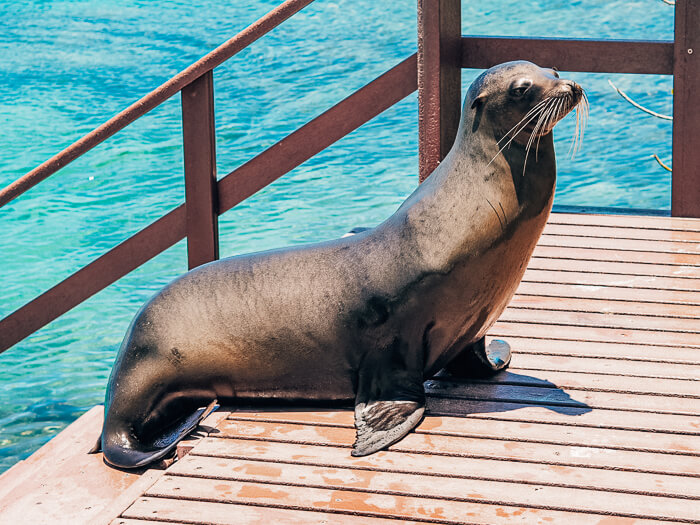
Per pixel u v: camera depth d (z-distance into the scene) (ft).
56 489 23.80
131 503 20.97
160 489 21.42
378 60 90.53
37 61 95.55
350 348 24.09
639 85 76.74
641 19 93.66
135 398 24.85
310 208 59.31
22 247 58.65
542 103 21.53
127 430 24.88
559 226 36.11
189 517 20.36
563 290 30.86
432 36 33.37
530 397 24.57
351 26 100.94
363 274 23.71
